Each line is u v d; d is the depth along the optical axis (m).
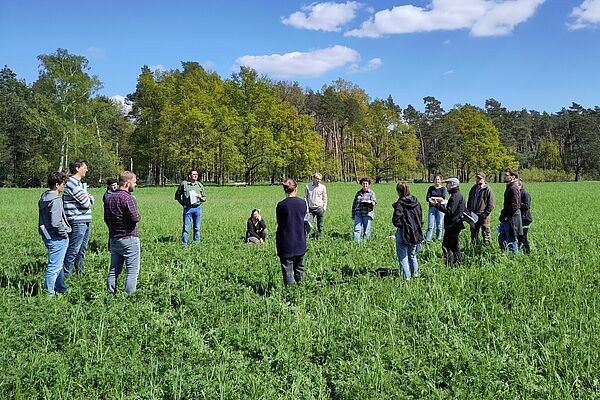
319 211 15.73
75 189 9.83
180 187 14.30
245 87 69.44
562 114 128.75
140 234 16.58
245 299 8.34
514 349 5.94
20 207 28.36
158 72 75.44
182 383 5.25
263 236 15.41
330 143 94.69
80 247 10.46
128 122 95.94
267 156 68.62
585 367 5.49
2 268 10.66
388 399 5.03
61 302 8.10
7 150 73.75
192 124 62.53
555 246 12.61
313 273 10.34
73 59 61.06
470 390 5.09
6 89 100.62
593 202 30.42
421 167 83.69
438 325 6.88
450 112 95.69
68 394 5.11
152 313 7.45
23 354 5.89
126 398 5.14
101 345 6.24
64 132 58.50
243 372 5.62
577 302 7.58
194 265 10.98
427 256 11.88
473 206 13.47
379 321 7.16
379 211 25.08
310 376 5.61
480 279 9.16
